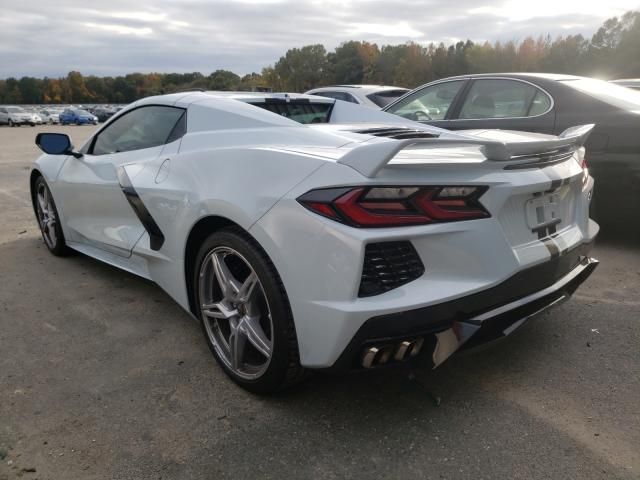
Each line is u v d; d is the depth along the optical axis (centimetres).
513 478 183
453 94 517
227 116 282
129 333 295
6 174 968
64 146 382
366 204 183
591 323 301
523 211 214
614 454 194
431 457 193
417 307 184
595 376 247
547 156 225
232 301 237
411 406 225
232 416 218
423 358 196
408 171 187
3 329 300
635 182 403
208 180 241
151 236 295
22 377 248
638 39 7431
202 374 251
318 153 213
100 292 356
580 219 261
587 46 8062
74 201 380
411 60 9188
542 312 229
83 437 204
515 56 8538
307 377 223
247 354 239
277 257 200
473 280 196
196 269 253
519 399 229
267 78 11769
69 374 251
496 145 193
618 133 404
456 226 191
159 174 284
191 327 304
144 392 236
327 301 189
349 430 209
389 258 186
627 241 455
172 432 208
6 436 205
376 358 192
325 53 11444
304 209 193
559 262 230
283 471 187
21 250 457
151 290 360
